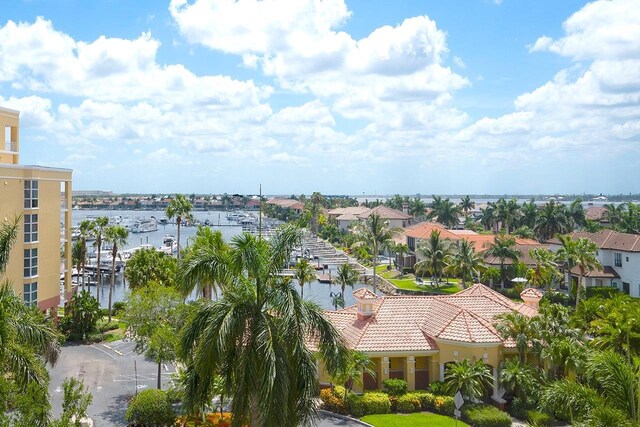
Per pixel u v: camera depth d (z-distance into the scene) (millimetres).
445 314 40812
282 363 19469
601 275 75125
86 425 31766
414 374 38312
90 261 117062
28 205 50406
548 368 35281
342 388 36656
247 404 20047
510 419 32875
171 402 34219
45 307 53281
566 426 32875
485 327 38281
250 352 20141
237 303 20859
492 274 82750
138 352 40875
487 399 36719
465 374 35062
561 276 78625
